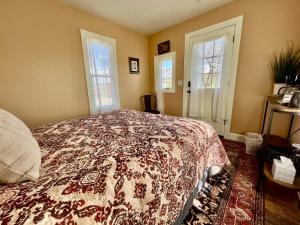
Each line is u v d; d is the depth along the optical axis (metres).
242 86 2.31
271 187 1.40
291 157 1.31
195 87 2.87
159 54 3.48
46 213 0.46
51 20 2.08
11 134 0.66
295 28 1.78
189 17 2.71
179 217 0.92
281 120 1.99
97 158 0.79
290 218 1.10
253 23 2.07
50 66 2.14
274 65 1.96
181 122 1.43
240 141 2.46
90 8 2.35
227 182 1.47
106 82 2.89
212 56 2.54
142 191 0.67
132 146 0.92
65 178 0.62
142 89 3.73
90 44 2.56
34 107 2.04
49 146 1.00
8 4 1.73
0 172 0.58
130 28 3.18
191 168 1.01
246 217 1.11
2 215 0.45
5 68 1.77
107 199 0.57
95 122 1.58
